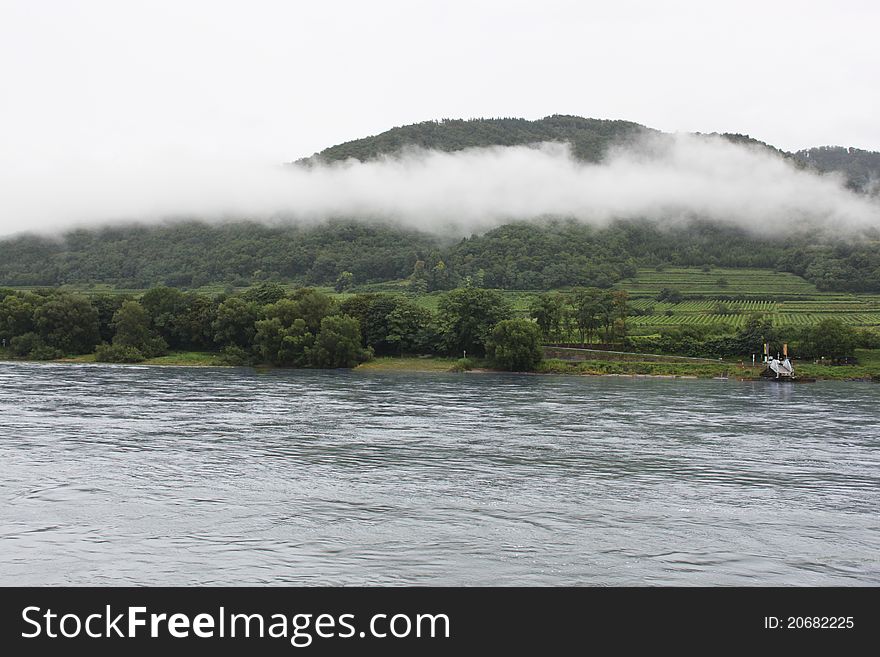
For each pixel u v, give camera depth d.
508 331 168.00
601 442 73.62
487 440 74.06
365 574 38.00
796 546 42.34
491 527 44.94
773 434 79.69
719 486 55.69
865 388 139.25
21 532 43.38
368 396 113.62
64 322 186.00
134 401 103.31
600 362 167.50
